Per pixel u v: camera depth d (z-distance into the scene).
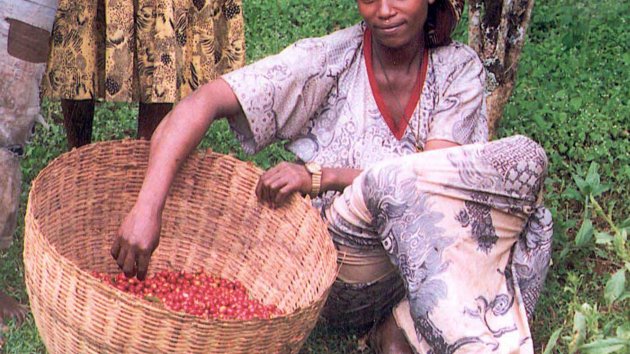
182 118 4.30
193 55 5.11
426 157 4.16
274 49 7.18
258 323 3.70
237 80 4.39
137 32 4.92
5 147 4.28
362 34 4.66
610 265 5.45
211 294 4.56
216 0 5.16
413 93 4.61
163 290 4.50
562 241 5.45
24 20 4.17
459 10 4.60
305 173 4.47
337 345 4.76
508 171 4.17
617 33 7.81
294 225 4.50
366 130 4.61
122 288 4.43
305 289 4.35
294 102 4.49
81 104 5.32
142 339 3.66
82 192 4.58
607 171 6.06
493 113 5.90
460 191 4.15
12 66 4.19
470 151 4.17
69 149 5.48
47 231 4.44
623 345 3.92
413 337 4.31
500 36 5.73
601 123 6.52
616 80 7.16
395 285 4.60
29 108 4.30
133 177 4.70
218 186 4.70
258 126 4.45
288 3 7.79
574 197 5.68
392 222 4.17
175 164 4.24
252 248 4.68
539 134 6.48
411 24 4.40
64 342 3.88
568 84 7.07
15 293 4.80
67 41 4.89
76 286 3.68
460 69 4.65
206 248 4.78
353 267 4.48
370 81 4.61
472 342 4.06
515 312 4.37
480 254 4.24
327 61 4.57
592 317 4.19
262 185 4.48
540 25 7.95
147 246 4.09
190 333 3.64
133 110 6.38
